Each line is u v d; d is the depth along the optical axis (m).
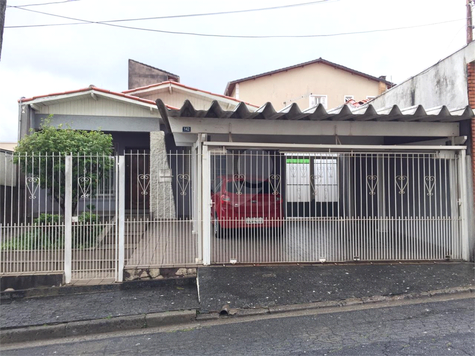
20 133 10.04
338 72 21.77
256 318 4.92
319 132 7.23
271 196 7.10
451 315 4.79
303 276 6.22
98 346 4.29
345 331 4.39
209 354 3.91
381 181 8.62
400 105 10.00
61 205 7.41
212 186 7.20
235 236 6.90
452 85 7.79
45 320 4.84
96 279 6.15
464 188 7.09
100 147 7.34
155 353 4.01
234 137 7.89
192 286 6.15
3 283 5.78
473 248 7.04
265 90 21.22
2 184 7.98
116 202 6.21
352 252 7.03
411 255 7.08
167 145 11.75
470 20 8.40
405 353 3.75
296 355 3.79
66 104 10.58
